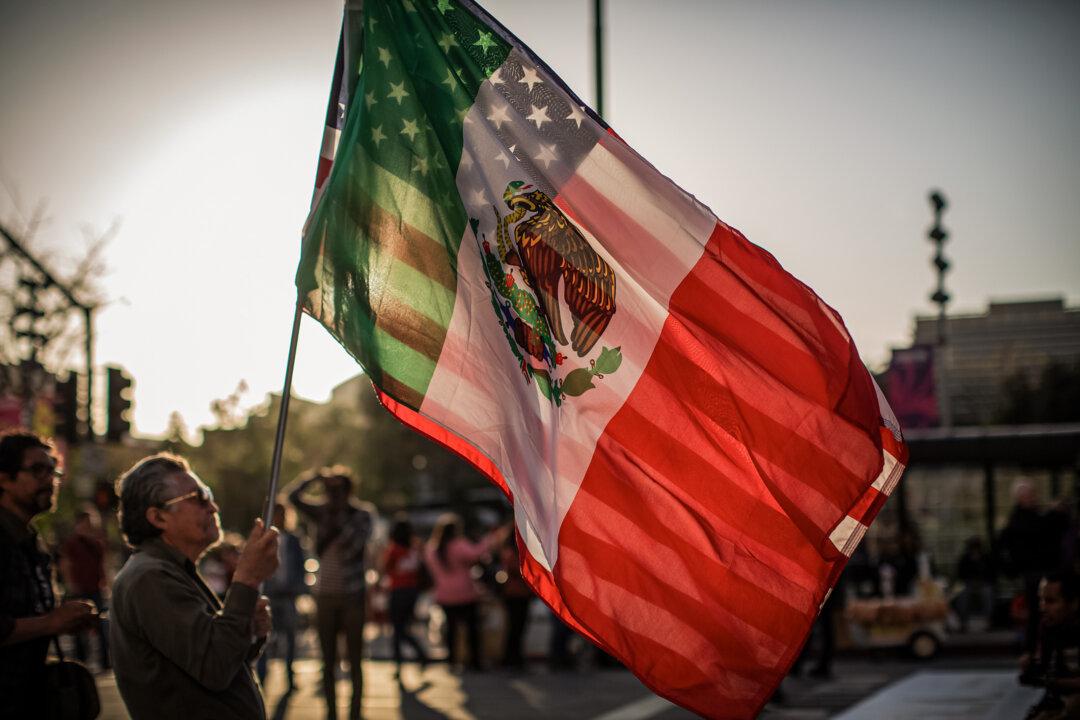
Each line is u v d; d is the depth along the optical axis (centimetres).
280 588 1491
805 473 466
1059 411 6050
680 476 468
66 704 491
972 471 2753
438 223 471
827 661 1652
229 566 1305
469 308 468
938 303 3069
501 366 467
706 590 463
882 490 489
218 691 430
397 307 463
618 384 471
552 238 477
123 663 435
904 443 494
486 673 1806
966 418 7219
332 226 462
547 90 486
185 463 470
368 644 2442
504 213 476
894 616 1939
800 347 469
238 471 4644
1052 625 734
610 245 477
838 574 472
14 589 495
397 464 5559
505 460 460
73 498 2422
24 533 512
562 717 1298
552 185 478
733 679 462
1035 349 7806
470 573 1858
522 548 455
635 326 473
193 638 421
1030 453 2528
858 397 468
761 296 471
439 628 2466
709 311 472
